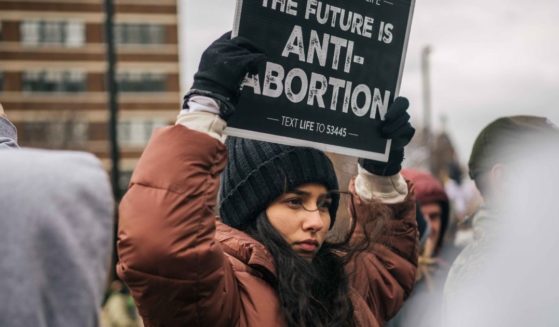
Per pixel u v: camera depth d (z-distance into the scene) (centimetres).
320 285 257
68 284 154
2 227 152
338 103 275
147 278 230
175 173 230
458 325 281
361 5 278
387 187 302
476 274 276
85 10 5916
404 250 307
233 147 269
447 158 1109
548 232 261
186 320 237
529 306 256
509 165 286
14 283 150
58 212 155
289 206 261
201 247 231
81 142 5262
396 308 302
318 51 268
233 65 241
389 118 286
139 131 5869
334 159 305
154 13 5947
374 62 283
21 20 5875
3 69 5844
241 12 251
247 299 249
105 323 691
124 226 230
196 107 239
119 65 5900
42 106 5803
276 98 260
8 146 239
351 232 280
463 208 914
